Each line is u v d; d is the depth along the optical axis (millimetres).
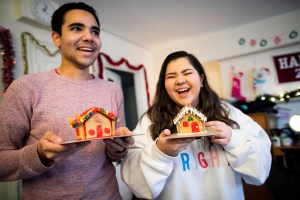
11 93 756
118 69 2969
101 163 832
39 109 771
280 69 2873
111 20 2490
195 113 906
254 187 2066
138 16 2451
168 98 1146
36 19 1751
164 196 949
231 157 883
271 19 2844
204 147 977
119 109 1005
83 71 908
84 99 861
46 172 748
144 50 3600
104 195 820
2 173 666
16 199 1519
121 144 786
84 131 804
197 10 2434
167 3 2223
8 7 1679
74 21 838
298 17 2680
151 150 864
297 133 2627
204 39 3318
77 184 760
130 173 919
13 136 733
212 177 938
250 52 2992
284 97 2721
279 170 2186
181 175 932
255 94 2965
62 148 582
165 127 1049
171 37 3250
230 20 2818
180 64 1021
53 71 890
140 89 3352
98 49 912
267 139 1029
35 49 1803
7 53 1543
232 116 1082
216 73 3398
